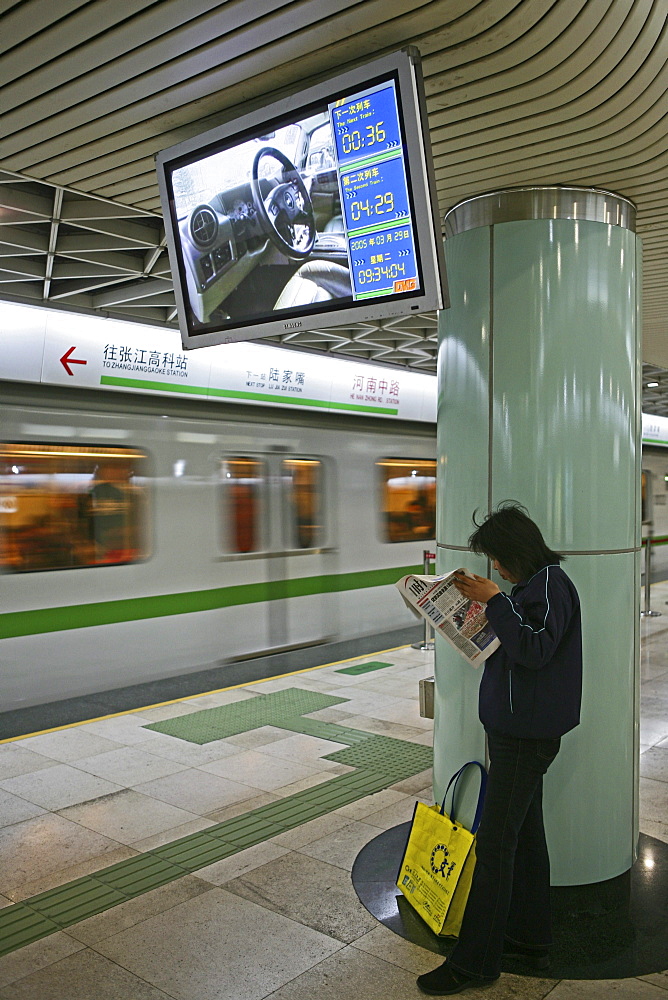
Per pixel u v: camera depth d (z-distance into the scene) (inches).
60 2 104.9
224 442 343.9
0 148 146.3
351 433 403.9
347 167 120.3
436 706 167.3
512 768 120.1
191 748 236.5
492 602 119.0
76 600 291.7
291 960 126.0
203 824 180.5
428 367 445.4
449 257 164.6
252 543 353.4
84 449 298.2
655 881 151.4
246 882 151.6
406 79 109.0
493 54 110.7
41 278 258.4
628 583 153.9
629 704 154.3
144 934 134.5
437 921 131.2
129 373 309.3
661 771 210.5
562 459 149.2
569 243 150.9
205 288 146.3
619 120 125.8
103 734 251.8
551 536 149.3
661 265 207.8
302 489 377.4
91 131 140.3
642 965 124.7
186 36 111.5
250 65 119.9
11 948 131.3
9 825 182.5
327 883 150.5
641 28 106.1
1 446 276.5
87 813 188.5
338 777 210.1
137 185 165.6
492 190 154.4
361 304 125.5
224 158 135.0
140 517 312.5
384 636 422.6
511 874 119.4
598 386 150.8
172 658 320.8
